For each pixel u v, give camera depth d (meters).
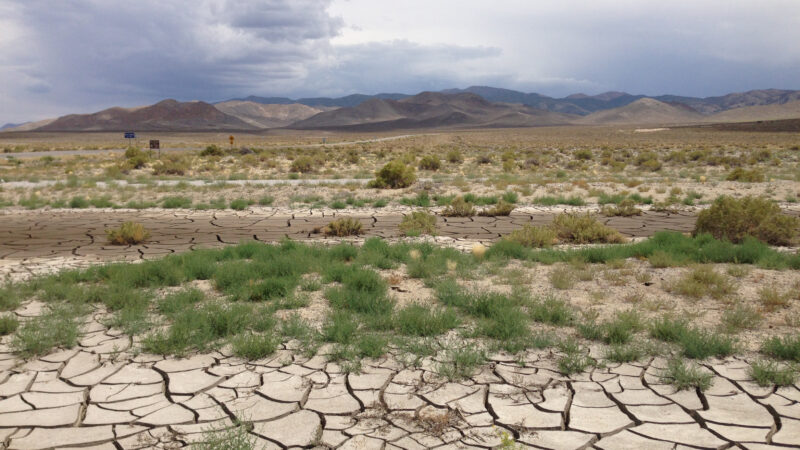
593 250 10.66
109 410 4.59
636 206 20.98
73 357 5.80
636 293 7.94
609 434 4.09
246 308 7.09
